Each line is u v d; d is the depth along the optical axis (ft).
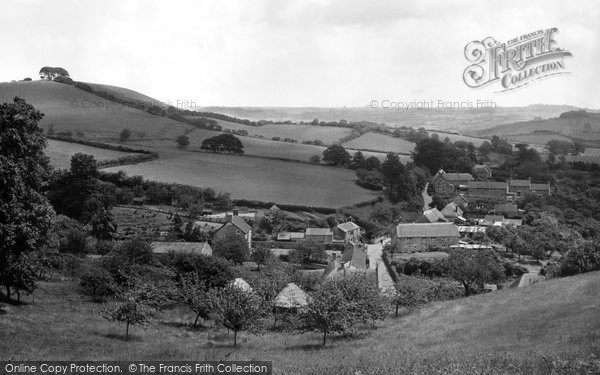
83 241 430.20
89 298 302.66
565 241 602.85
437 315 254.06
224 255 500.33
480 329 196.24
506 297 259.80
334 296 218.38
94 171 628.28
